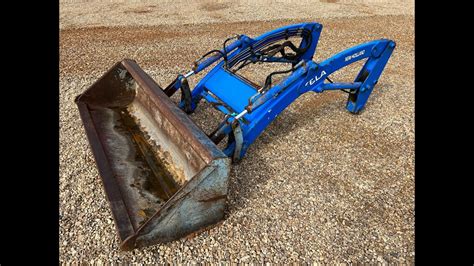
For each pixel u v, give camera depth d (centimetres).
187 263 249
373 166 356
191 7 916
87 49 623
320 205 304
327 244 268
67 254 251
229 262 251
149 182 286
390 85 534
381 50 396
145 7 902
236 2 980
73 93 470
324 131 412
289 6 961
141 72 358
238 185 321
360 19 864
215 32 736
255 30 753
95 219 280
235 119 305
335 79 551
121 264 246
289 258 255
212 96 385
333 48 670
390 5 1015
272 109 329
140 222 248
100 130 337
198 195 246
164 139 311
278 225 282
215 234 270
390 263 255
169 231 250
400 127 423
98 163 291
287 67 588
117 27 744
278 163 355
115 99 378
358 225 286
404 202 310
